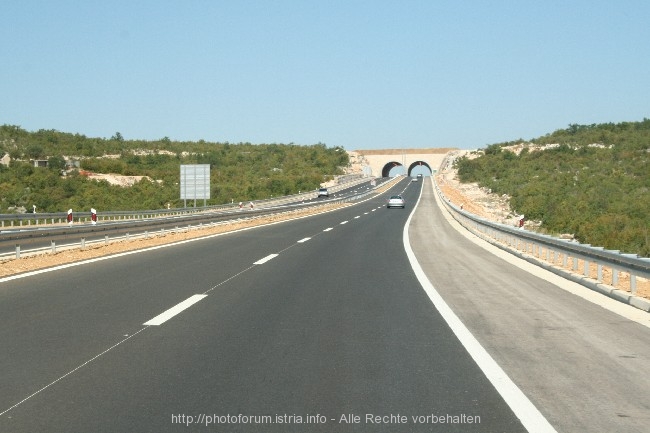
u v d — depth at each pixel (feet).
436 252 73.15
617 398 19.17
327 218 163.32
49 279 46.32
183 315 32.60
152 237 95.50
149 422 17.01
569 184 260.62
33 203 228.63
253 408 18.17
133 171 360.28
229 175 412.57
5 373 21.65
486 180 344.69
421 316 32.89
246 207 256.32
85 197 258.78
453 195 294.87
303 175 449.48
